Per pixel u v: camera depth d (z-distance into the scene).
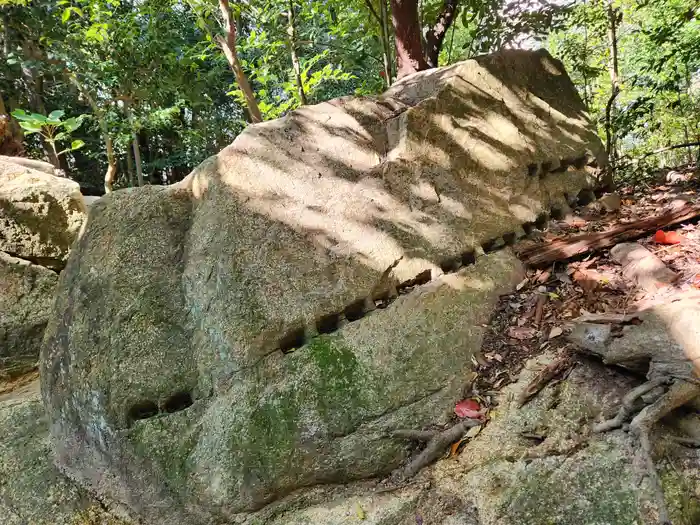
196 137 10.73
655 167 5.78
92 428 2.47
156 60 7.39
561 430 2.08
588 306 2.56
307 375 2.36
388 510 2.10
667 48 7.18
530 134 3.47
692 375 1.79
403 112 2.99
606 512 1.75
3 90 8.64
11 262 4.07
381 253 2.70
